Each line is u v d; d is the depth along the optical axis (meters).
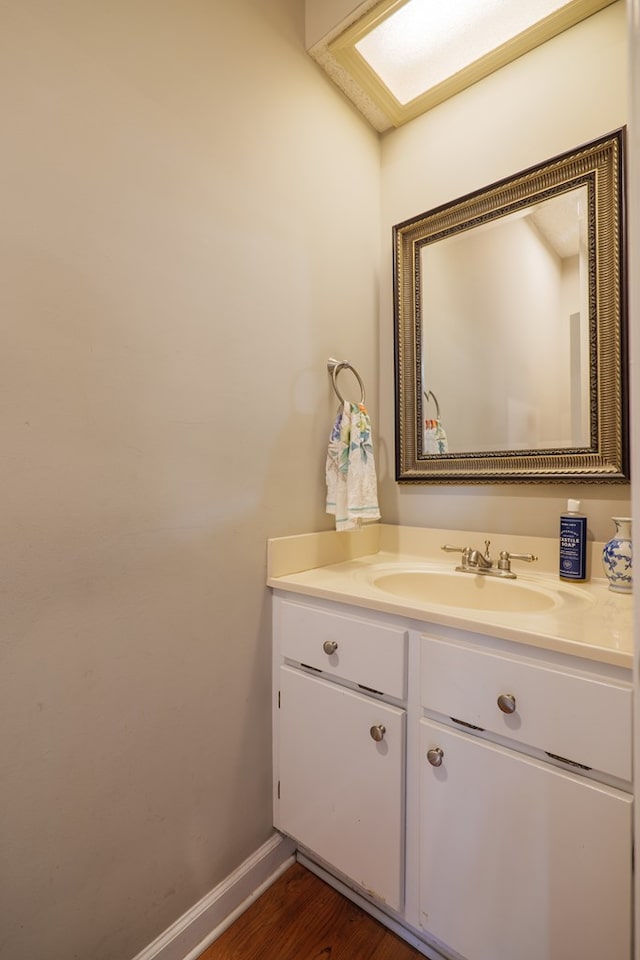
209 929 1.07
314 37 1.33
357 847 1.05
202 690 1.07
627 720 0.71
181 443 1.02
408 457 1.58
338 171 1.48
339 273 1.48
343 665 1.08
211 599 1.09
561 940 0.77
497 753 0.84
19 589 0.77
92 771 0.87
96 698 0.87
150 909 0.96
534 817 0.80
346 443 1.37
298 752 1.18
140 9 0.94
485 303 1.42
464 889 0.88
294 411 1.32
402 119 1.60
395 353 1.61
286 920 1.12
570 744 0.77
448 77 1.44
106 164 0.88
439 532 1.50
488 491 1.41
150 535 0.96
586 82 1.24
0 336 0.75
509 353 1.37
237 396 1.15
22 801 0.78
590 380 1.22
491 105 1.41
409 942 1.06
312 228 1.38
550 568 1.28
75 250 0.84
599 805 0.73
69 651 0.84
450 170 1.50
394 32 1.30
